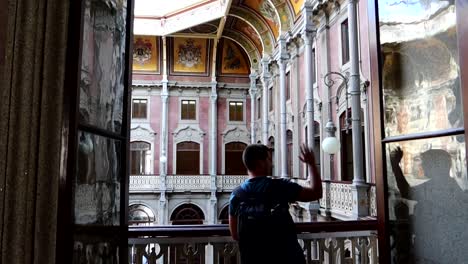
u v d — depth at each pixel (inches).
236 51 983.6
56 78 59.3
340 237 137.3
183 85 976.3
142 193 897.5
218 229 122.8
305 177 589.3
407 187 78.7
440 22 70.6
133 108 965.2
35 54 58.4
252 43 898.7
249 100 1003.3
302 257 85.6
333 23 502.3
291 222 87.6
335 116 491.5
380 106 86.0
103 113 78.2
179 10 842.8
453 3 67.6
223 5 729.6
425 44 74.4
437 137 70.9
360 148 382.9
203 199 925.2
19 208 56.1
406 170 78.9
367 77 406.6
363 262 138.3
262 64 837.2
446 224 69.1
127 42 93.2
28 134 57.4
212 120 973.8
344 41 469.4
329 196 449.4
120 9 89.8
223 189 929.5
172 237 123.8
